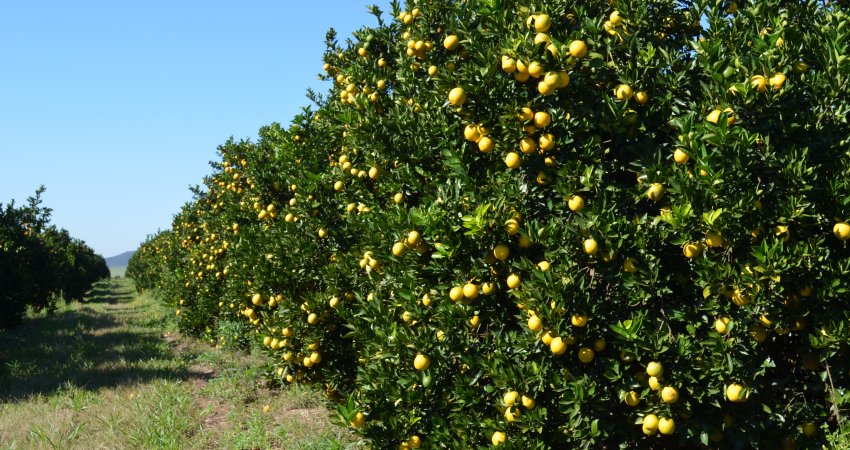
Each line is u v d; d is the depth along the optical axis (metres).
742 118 3.84
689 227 3.68
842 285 3.67
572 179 4.14
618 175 4.54
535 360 4.21
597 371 4.10
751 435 3.88
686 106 4.35
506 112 4.19
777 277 3.47
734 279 3.63
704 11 4.79
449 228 4.34
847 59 3.90
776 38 4.01
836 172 3.79
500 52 4.24
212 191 17.50
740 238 3.66
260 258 8.21
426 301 4.94
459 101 4.29
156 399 8.49
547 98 4.25
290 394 8.78
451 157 4.85
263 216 9.48
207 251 14.77
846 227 3.68
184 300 15.81
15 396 8.81
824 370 3.92
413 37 5.99
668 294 4.12
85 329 17.12
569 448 4.12
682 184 3.65
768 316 3.69
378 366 4.99
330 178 7.78
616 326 3.80
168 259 21.34
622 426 4.16
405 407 4.77
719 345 3.69
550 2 4.48
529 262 4.07
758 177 3.76
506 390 4.22
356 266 6.88
